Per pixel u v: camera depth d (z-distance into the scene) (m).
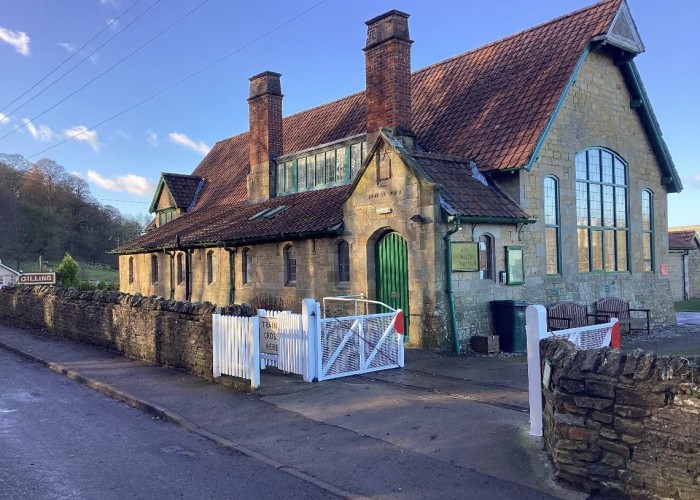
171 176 29.20
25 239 69.44
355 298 15.31
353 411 8.67
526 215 14.78
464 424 7.80
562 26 17.50
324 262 16.72
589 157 17.64
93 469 6.70
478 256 14.08
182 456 7.20
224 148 31.52
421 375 11.04
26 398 10.52
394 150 14.27
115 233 83.06
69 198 78.38
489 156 15.23
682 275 33.28
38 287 20.83
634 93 18.81
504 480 6.01
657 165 20.02
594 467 5.48
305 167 21.14
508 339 13.98
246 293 20.08
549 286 15.93
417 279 13.80
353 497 5.82
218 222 22.84
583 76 17.31
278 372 11.29
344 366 10.96
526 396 9.23
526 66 17.19
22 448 7.47
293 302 17.91
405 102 16.44
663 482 4.98
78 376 12.16
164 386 10.88
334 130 22.02
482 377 10.79
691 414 4.84
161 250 24.89
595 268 17.67
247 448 7.42
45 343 17.11
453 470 6.36
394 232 14.77
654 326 19.19
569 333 7.93
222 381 10.80
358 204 15.49
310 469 6.62
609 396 5.39
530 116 15.35
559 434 5.79
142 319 13.75
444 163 14.80
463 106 17.67
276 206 20.89
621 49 17.52
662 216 20.14
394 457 6.84
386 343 11.64
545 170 15.95
